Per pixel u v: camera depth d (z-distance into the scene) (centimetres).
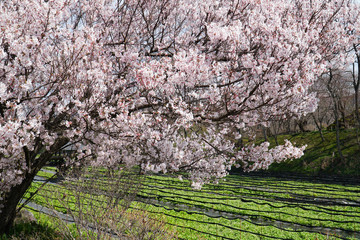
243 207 1661
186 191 2017
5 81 588
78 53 601
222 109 719
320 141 3381
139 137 648
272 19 689
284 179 2698
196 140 847
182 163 835
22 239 845
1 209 852
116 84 689
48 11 587
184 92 664
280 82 623
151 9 858
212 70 641
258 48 662
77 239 750
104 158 810
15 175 784
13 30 571
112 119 653
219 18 801
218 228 1227
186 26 866
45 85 648
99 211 692
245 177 2795
